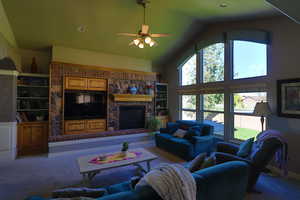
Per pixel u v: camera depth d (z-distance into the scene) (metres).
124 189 1.83
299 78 2.87
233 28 4.11
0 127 3.62
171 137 4.36
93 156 2.81
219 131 4.54
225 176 1.62
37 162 3.59
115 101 5.18
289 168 2.99
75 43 4.63
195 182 1.37
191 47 5.32
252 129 3.76
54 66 4.32
